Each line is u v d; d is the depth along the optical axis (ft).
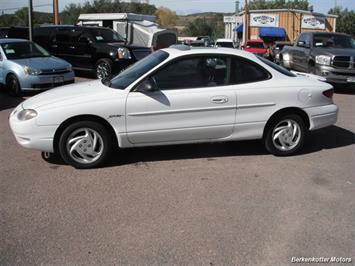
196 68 19.98
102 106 18.89
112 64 49.62
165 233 13.48
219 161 20.52
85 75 56.34
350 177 18.53
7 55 40.27
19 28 67.31
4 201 15.89
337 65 43.32
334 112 21.94
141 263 11.90
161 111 19.43
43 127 18.72
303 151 22.36
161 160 20.58
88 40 51.93
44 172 18.98
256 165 19.99
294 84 20.95
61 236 13.33
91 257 12.18
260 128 20.75
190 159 20.77
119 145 19.56
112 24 87.76
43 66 38.75
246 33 159.02
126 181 17.88
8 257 12.19
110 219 14.43
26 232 13.58
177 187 17.21
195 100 19.65
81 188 17.12
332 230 13.75
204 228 13.82
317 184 17.69
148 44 81.35
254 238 13.21
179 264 11.85
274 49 102.53
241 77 20.48
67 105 18.79
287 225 14.06
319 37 47.98
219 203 15.72
